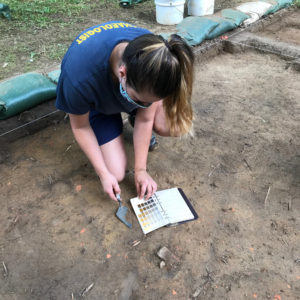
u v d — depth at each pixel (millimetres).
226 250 1416
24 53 2865
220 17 3469
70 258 1387
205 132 2133
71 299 1247
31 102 2172
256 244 1440
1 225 1523
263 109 2363
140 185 1550
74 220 1548
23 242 1450
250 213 1579
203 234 1480
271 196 1669
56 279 1312
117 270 1343
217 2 4383
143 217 1542
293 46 3105
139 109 1412
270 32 3736
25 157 1928
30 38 3201
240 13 3588
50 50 2938
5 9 3635
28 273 1331
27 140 2066
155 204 1604
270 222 1536
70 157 1927
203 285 1291
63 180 1769
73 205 1623
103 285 1292
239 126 2188
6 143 2021
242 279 1312
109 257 1390
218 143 2033
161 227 1514
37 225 1526
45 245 1438
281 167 1843
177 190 1688
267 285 1290
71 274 1329
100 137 1598
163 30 3439
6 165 1867
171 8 3480
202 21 3211
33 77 2258
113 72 1126
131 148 2004
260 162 1881
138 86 917
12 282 1300
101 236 1474
